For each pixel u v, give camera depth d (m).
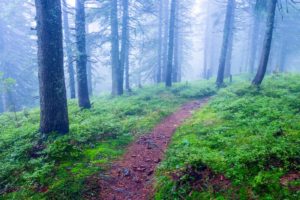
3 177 7.01
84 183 6.64
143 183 7.03
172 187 6.08
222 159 6.46
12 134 10.45
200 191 5.71
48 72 8.90
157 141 10.33
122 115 14.52
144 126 12.38
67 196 6.14
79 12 14.52
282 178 5.23
